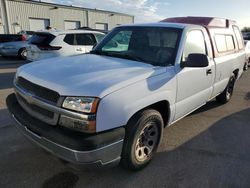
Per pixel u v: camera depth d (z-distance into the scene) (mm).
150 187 2898
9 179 2938
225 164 3426
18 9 28609
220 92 5449
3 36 14594
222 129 4605
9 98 3439
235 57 5625
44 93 2650
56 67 3105
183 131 4453
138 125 2867
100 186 2881
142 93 2842
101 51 4102
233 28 5828
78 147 2359
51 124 2596
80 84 2555
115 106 2535
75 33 8766
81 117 2400
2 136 3961
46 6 31281
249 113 5551
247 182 3053
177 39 3646
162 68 3266
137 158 3061
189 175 3150
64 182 2924
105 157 2539
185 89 3658
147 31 3971
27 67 3283
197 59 3330
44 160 3334
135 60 3539
